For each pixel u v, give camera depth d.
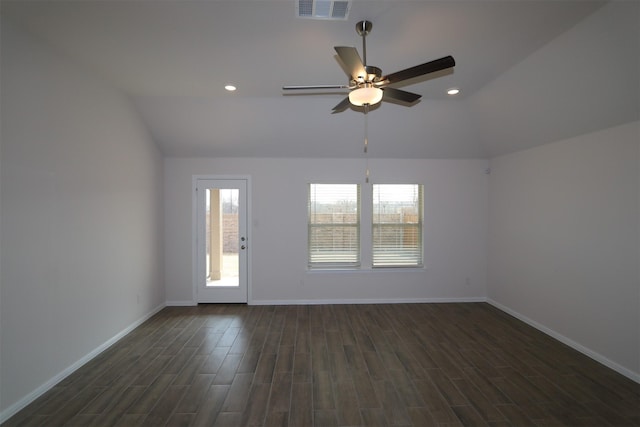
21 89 2.23
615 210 2.69
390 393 2.37
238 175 4.55
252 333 3.51
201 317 4.03
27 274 2.27
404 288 4.66
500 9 2.01
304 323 3.81
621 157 2.63
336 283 4.61
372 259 4.66
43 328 2.40
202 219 4.55
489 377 2.59
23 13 2.06
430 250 4.67
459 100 3.66
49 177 2.48
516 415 2.12
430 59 2.67
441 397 2.32
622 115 2.53
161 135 4.12
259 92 3.40
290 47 2.49
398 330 3.59
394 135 4.20
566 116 2.94
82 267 2.83
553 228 3.39
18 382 2.19
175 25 2.21
